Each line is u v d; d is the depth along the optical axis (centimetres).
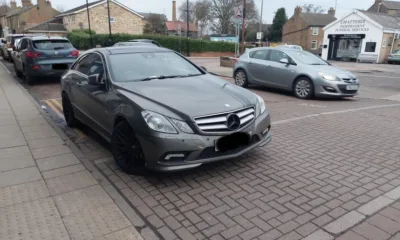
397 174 394
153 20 6159
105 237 282
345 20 3531
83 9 4525
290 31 5491
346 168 413
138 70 472
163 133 345
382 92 1119
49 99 904
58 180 390
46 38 1139
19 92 981
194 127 350
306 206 324
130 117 373
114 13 4775
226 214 312
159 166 353
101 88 457
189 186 370
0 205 335
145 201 339
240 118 379
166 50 549
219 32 6172
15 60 1314
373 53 3291
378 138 534
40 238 280
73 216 313
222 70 1748
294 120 656
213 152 362
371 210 315
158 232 288
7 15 6669
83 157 464
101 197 349
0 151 487
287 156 454
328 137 540
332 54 3747
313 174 396
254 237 277
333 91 873
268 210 318
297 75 925
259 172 402
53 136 562
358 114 714
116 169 421
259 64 1050
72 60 1141
